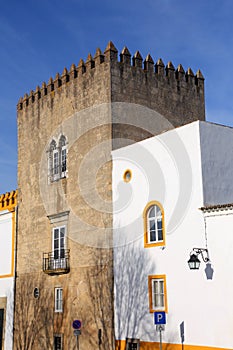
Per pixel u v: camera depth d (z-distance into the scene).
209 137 23.23
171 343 22.31
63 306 28.84
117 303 25.45
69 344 27.88
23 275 32.81
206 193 22.41
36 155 33.47
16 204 34.88
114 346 24.95
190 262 21.20
